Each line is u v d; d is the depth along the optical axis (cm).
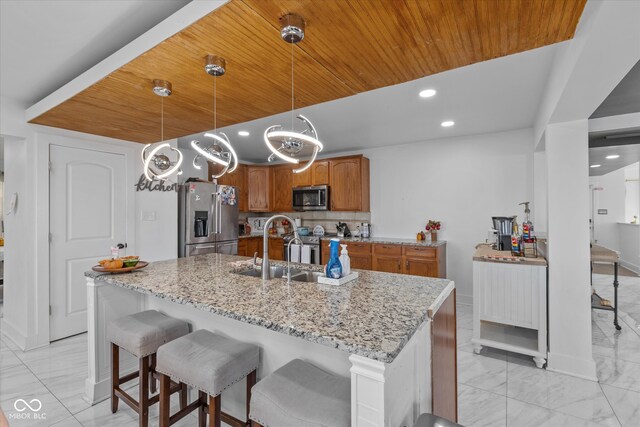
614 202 724
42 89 251
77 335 311
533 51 201
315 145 183
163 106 229
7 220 315
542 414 193
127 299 221
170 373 147
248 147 494
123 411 195
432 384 133
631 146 314
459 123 367
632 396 210
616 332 318
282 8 121
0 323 325
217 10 122
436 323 139
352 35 139
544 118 267
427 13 124
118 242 341
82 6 152
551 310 245
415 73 177
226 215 454
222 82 187
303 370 132
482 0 116
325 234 530
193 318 197
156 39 146
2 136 272
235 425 153
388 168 491
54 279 296
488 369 249
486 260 270
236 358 143
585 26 135
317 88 197
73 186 309
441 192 447
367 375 95
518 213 395
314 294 153
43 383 226
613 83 174
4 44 187
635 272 609
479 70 229
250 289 163
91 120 264
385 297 147
